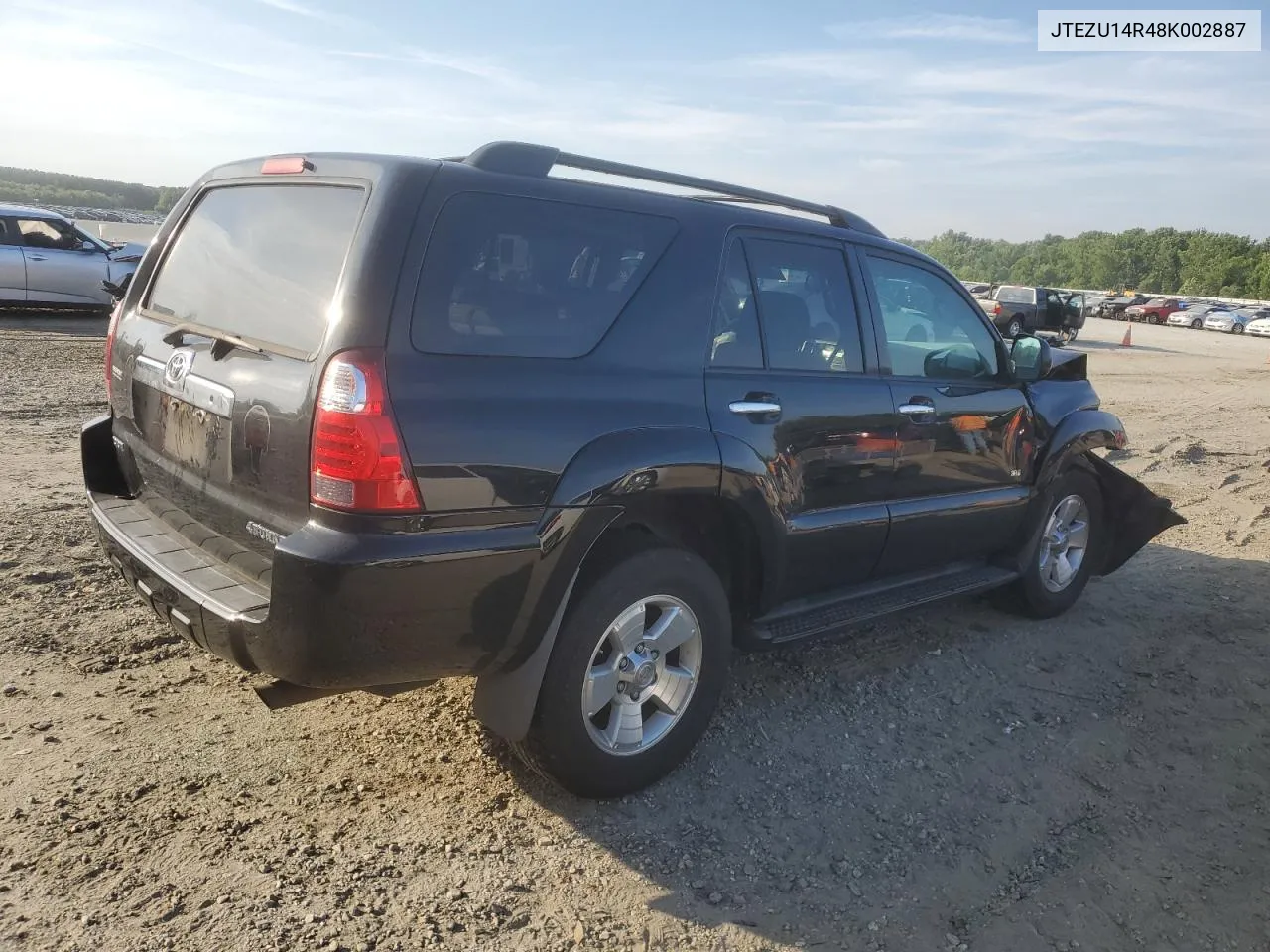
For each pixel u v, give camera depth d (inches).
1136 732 151.6
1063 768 139.5
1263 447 420.5
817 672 165.6
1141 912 108.9
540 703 113.8
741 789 128.4
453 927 98.7
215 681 146.1
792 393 136.6
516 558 105.2
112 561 129.0
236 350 112.4
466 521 102.3
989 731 149.2
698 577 125.6
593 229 118.5
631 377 118.0
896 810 126.1
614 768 120.7
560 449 108.6
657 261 123.9
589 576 116.3
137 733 130.3
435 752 131.5
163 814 113.3
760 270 137.4
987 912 107.4
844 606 153.9
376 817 116.3
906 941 101.9
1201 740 149.8
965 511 168.2
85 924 95.0
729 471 125.5
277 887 102.6
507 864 109.6
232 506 111.7
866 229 159.5
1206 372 876.0
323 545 96.7
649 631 123.1
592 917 102.1
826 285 147.9
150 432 130.0
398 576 98.3
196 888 101.4
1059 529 195.0
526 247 111.7
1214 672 174.7
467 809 119.3
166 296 135.0
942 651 178.1
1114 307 2411.4
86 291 581.3
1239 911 109.7
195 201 138.6
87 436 142.4
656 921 102.2
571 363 112.9
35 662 146.8
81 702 136.8
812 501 141.6
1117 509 206.2
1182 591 217.6
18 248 559.2
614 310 118.7
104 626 161.2
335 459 97.0
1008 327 1125.1
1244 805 132.2
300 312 106.3
